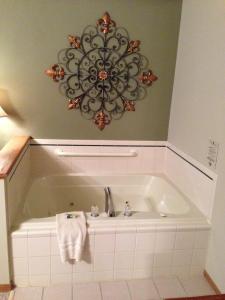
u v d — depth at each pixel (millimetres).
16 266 1873
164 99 2750
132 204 2832
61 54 2498
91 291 1907
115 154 2812
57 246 1868
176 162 2627
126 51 2570
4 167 1787
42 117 2627
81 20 2445
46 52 2477
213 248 1973
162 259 2029
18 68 2486
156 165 2912
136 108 2736
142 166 2904
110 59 2570
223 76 1856
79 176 2768
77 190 2771
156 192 2717
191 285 2010
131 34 2537
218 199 1910
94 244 1899
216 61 1938
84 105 2650
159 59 2635
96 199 2809
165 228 1947
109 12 2459
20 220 1904
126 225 1926
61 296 1852
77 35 2475
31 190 2410
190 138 2344
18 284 1918
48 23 2418
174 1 2504
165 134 2850
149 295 1899
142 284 1994
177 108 2619
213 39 1979
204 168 2102
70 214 1994
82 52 2518
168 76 2693
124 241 1933
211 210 2000
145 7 2490
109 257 1954
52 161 2746
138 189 2859
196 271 2109
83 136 2730
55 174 2766
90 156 2785
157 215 2049
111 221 1938
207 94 2062
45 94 2576
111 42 2529
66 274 1946
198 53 2203
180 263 2061
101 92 2639
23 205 2107
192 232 1990
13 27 2389
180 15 2543
